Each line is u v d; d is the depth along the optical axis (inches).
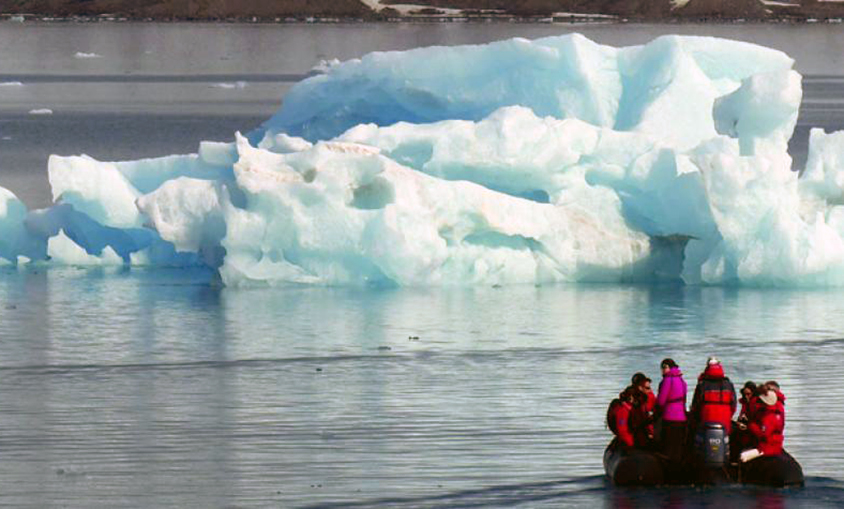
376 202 3789.4
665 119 4160.9
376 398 2691.9
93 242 4350.4
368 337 3223.4
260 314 3476.9
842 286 3791.8
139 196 4124.0
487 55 4384.8
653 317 3432.6
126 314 3513.8
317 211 3725.4
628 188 3937.0
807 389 2748.5
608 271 3885.3
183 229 3828.7
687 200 3828.7
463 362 2992.1
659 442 2132.1
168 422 2529.5
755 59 4389.8
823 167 3917.3
